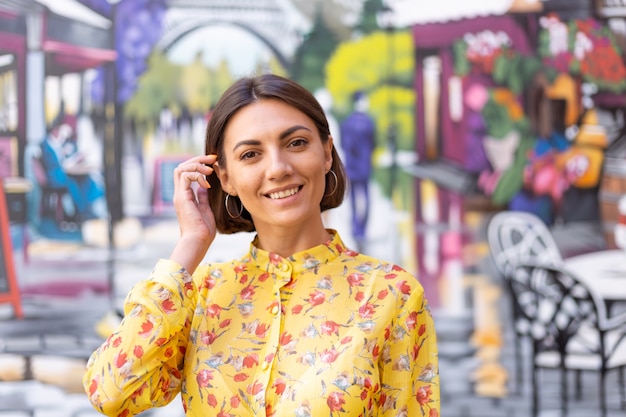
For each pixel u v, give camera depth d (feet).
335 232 5.08
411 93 11.87
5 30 11.65
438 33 11.90
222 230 5.23
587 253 11.76
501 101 11.89
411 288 4.81
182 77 11.82
